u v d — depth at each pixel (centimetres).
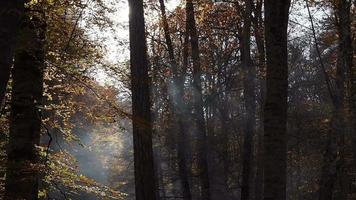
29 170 668
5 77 229
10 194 666
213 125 3011
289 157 2791
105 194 747
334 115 1698
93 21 880
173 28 2356
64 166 755
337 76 1703
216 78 3117
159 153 2997
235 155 3450
